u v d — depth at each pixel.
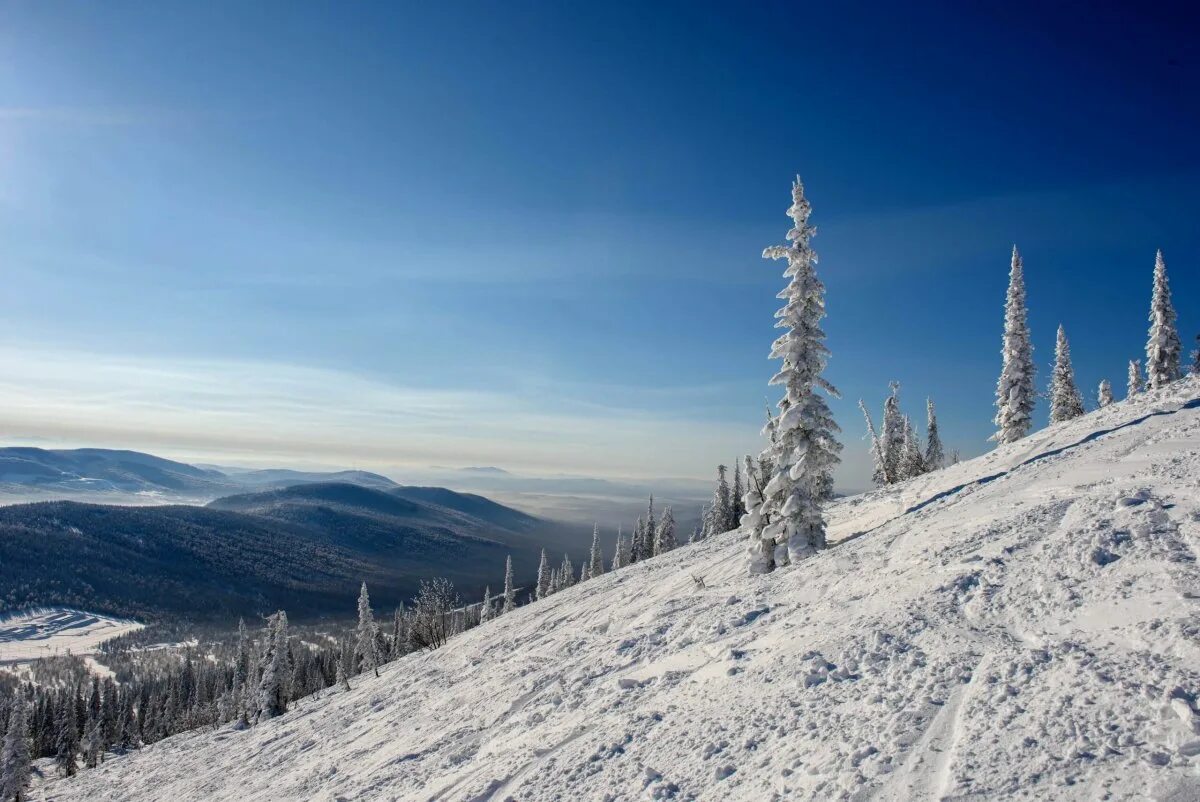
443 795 9.30
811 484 21.23
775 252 21.88
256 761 24.05
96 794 31.67
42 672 164.12
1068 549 7.81
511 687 16.42
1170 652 4.75
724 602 14.89
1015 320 38.69
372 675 46.53
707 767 6.21
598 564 86.75
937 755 4.59
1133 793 3.44
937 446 61.03
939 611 7.63
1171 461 10.80
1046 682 5.03
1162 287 40.81
